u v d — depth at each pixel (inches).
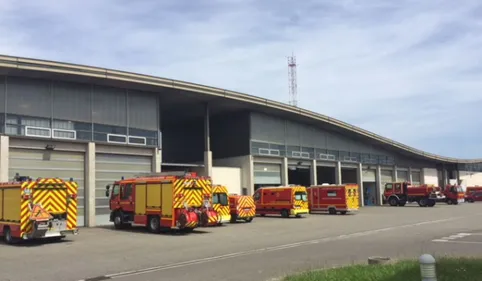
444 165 3316.9
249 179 1578.5
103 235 871.1
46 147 1035.9
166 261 542.9
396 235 805.2
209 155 1471.5
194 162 1739.7
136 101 1239.5
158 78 1217.4
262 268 473.4
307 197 1569.9
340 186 1589.6
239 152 1616.6
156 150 1264.8
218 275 438.3
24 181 738.2
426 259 210.4
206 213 907.4
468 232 837.2
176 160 1793.8
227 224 1136.8
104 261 549.0
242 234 873.5
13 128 989.8
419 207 2042.3
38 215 732.0
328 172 2114.9
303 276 379.9
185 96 1384.1
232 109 1603.1
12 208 742.5
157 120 1284.4
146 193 944.3
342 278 356.5
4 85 989.8
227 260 538.9
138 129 1231.5
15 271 485.7
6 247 697.0
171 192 889.5
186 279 421.7
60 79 1077.1
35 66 979.3
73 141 1085.8
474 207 1980.8
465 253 546.9
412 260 436.5
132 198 977.5
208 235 859.4
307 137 1891.0
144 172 1241.4
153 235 867.4
